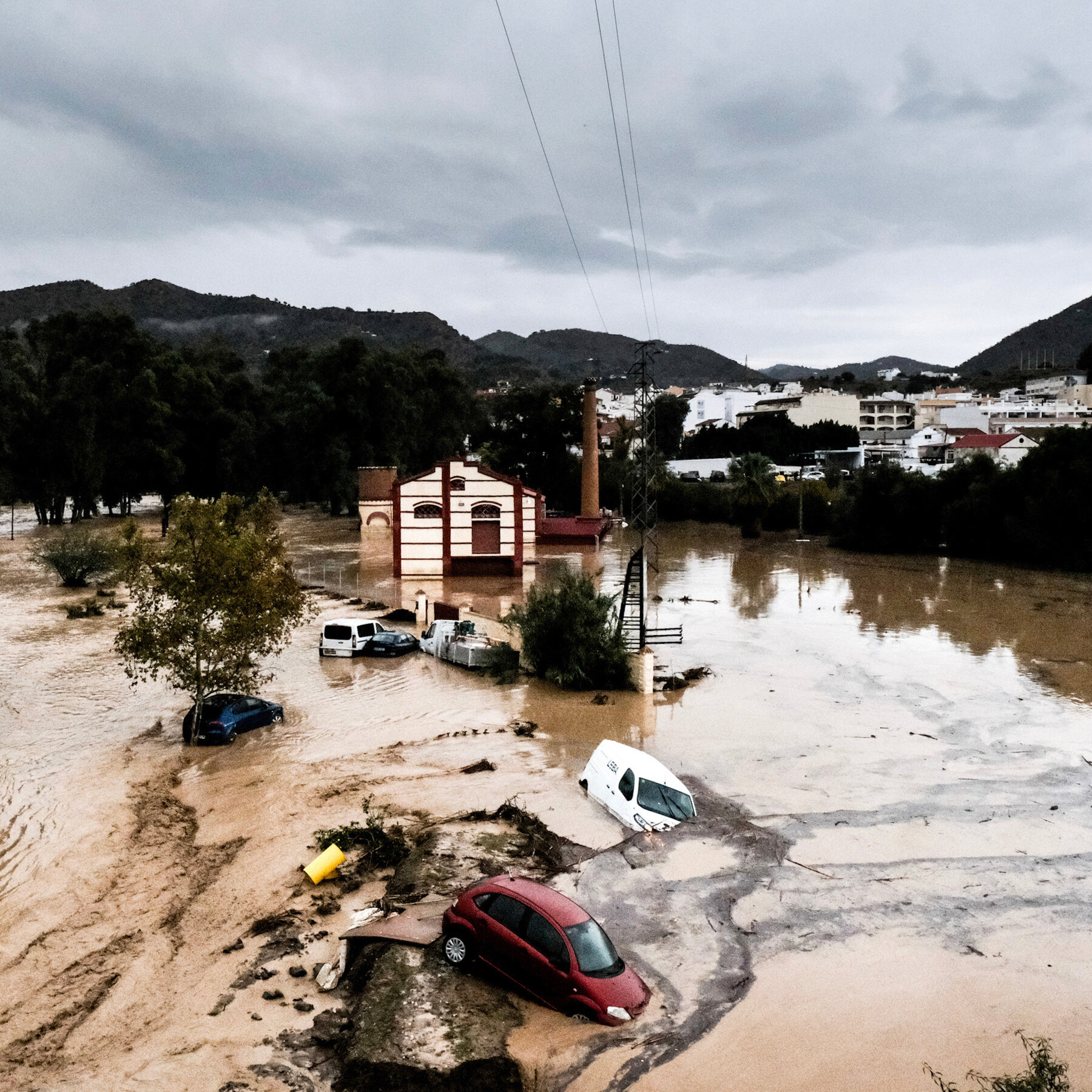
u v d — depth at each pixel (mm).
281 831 16531
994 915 13523
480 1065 9367
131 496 99500
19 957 12203
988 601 46875
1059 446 61062
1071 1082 9586
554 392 107375
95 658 31547
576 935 10875
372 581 53812
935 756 21812
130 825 17000
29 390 86062
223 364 128875
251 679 23750
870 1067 9805
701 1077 9508
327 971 11453
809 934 12727
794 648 34969
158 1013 10820
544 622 28906
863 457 126500
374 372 104500
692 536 85062
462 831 16188
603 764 18328
